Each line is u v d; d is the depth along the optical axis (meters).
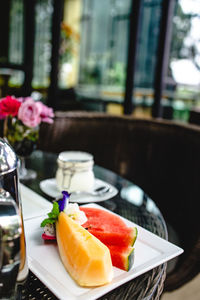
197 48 2.61
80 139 1.65
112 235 0.52
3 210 0.37
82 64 7.47
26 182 0.91
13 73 3.83
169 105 3.87
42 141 1.55
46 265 0.49
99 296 0.42
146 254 0.54
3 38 4.72
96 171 1.09
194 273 0.89
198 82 2.72
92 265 0.44
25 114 0.95
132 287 0.47
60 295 0.42
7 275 0.38
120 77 6.80
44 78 5.14
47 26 5.01
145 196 0.87
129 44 2.34
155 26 4.93
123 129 1.62
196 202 1.24
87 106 4.82
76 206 0.59
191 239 1.08
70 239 0.49
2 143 0.42
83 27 7.38
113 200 0.83
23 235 0.40
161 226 0.69
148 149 1.54
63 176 0.84
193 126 1.40
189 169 1.32
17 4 4.58
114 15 6.86
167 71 2.41
